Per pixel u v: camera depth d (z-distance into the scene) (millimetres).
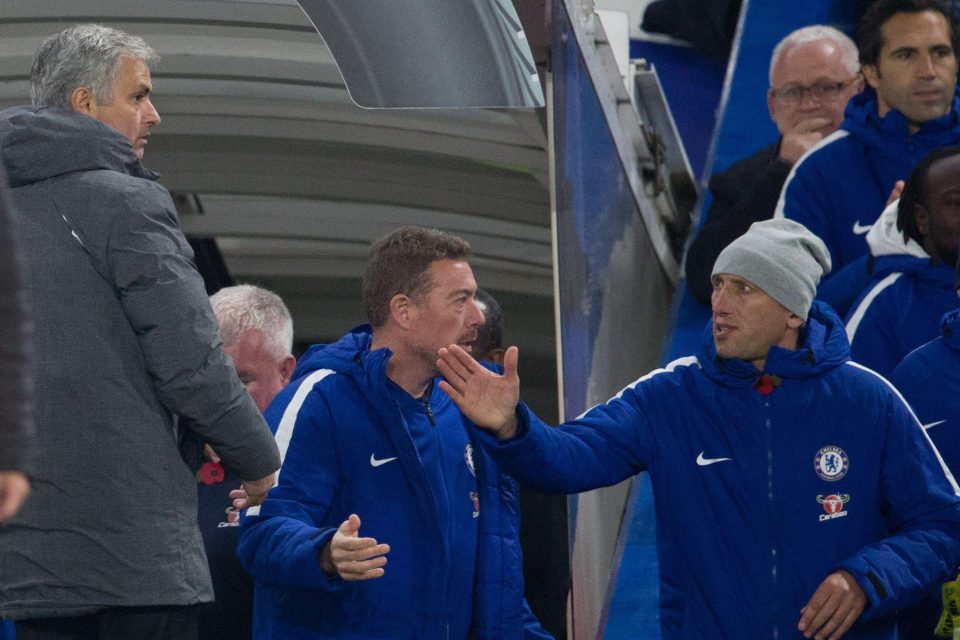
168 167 17094
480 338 13695
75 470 10492
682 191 25766
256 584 11703
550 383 17547
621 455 11750
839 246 18266
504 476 11961
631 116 20953
